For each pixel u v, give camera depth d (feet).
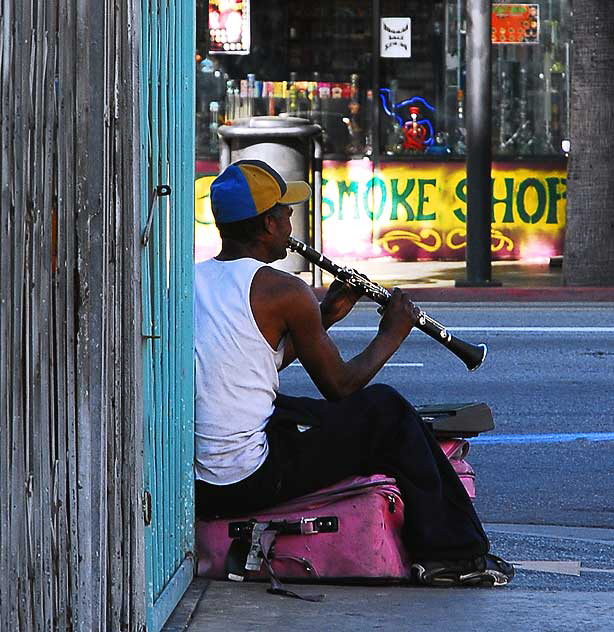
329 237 115.14
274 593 28.68
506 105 116.78
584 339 79.66
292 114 114.32
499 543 38.86
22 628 19.54
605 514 44.75
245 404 29.25
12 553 19.35
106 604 21.07
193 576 29.25
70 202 20.34
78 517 20.40
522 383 66.85
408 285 99.25
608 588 32.22
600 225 97.55
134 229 22.08
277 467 29.37
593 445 54.70
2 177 18.79
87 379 20.40
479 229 97.91
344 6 114.21
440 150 115.75
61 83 20.15
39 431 19.90
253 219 30.04
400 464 29.68
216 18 113.19
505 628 26.71
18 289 19.26
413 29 114.73
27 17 19.27
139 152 22.56
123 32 21.62
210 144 113.19
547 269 110.42
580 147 97.76
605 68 96.43
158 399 25.13
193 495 28.84
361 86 115.03
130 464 22.24
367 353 30.81
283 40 113.91
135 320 22.20
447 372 69.41
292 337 29.71
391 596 28.94
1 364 18.85
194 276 28.45
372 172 115.14
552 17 116.37
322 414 29.84
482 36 95.96
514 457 52.75
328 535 29.50
